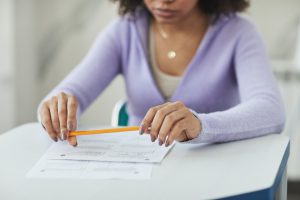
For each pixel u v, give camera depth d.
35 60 2.74
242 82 1.22
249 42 1.29
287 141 0.98
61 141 1.00
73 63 2.78
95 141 0.99
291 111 2.28
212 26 1.33
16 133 1.08
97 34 2.73
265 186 0.73
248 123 1.00
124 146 0.95
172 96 1.33
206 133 0.93
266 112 1.05
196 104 1.32
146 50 1.39
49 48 2.76
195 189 0.72
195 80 1.31
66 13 2.72
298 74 2.26
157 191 0.72
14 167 0.85
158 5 1.21
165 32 1.38
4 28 2.37
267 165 0.83
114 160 0.87
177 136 0.89
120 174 0.79
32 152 0.94
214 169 0.81
